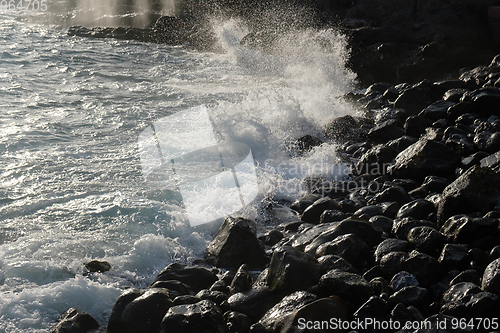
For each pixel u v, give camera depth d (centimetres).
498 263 317
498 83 860
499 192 434
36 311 352
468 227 382
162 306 338
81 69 1281
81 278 386
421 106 880
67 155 657
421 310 322
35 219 483
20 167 602
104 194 545
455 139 625
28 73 1187
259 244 442
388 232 451
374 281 347
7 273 394
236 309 341
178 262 427
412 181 568
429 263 355
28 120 802
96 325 340
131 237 464
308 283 354
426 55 1345
